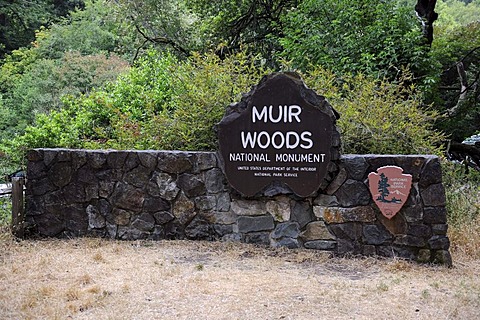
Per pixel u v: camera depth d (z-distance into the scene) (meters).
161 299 4.07
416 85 9.59
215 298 4.09
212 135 6.65
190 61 9.04
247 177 5.66
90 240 5.98
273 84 5.57
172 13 15.23
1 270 4.85
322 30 10.30
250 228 5.77
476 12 32.22
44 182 6.25
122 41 18.27
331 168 5.43
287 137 5.54
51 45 19.48
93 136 9.05
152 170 6.03
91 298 4.07
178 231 5.98
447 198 6.69
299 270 4.93
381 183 5.24
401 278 4.71
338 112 6.16
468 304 4.02
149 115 8.21
